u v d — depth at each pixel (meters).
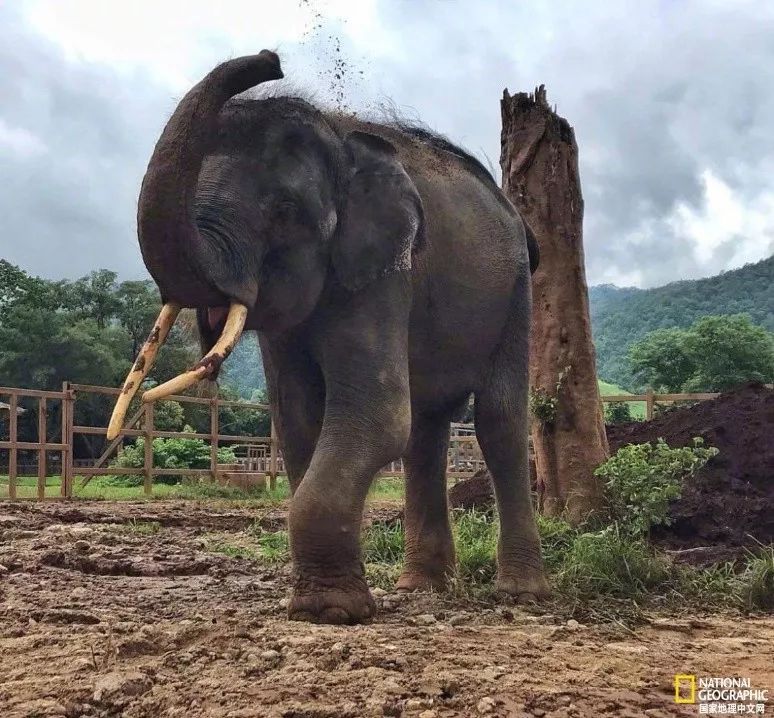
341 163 5.13
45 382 47.19
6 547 8.07
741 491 8.37
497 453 6.28
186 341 5.24
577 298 8.96
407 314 5.25
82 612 4.78
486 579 6.66
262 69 4.40
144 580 6.51
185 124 4.21
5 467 38.44
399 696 3.23
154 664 3.63
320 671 3.48
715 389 50.19
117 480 25.80
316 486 4.59
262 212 4.71
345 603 4.52
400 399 4.96
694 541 7.62
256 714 3.00
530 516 6.19
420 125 6.29
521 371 6.43
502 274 6.23
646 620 5.18
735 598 5.88
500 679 3.48
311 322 5.14
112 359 49.25
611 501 8.23
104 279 55.81
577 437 8.68
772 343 52.88
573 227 9.12
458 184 6.12
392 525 9.32
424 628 4.48
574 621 4.98
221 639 3.94
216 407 19.36
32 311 48.78
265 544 8.86
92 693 3.29
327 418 4.89
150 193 4.16
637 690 3.51
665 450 7.04
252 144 4.78
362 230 5.04
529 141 9.23
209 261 4.34
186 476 19.38
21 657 3.81
